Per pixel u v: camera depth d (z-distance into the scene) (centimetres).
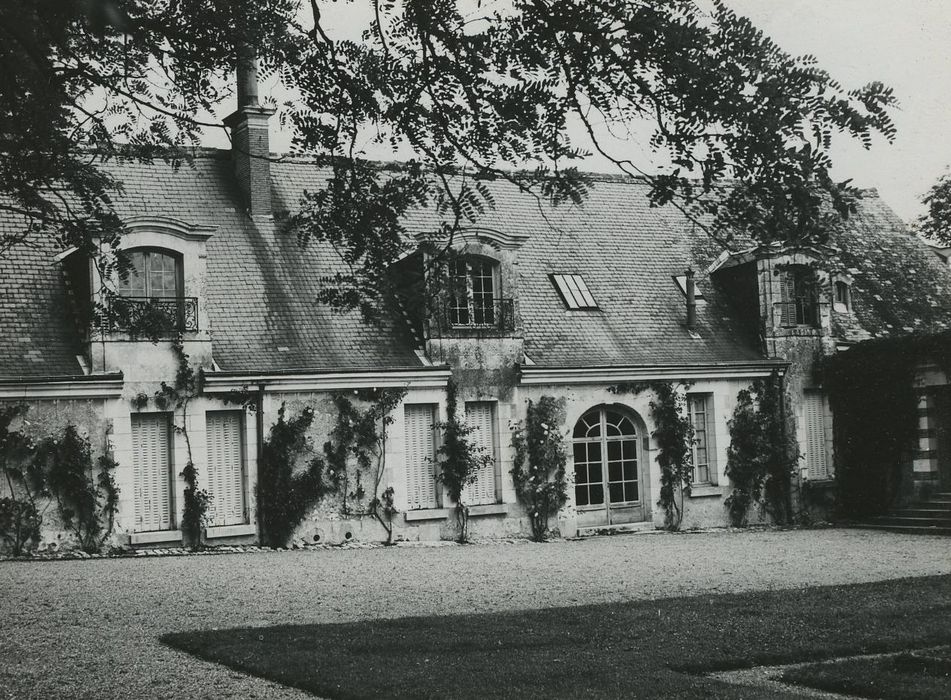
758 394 2797
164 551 2117
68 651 1089
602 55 887
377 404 2350
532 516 2505
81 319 2089
